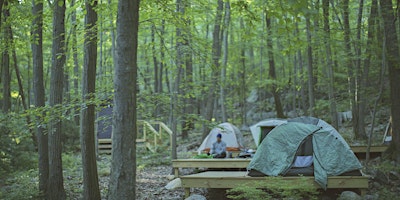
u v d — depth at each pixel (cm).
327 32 1245
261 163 968
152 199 981
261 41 2064
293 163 962
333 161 941
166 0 830
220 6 1619
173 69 1248
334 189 973
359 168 931
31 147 1462
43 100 895
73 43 841
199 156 1295
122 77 509
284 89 2722
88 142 803
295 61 2109
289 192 742
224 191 1038
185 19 908
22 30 1147
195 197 902
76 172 1379
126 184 506
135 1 513
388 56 1130
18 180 1134
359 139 1519
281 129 991
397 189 955
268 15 575
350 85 1561
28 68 2161
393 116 1155
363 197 891
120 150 508
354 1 1605
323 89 2455
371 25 1307
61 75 860
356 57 1349
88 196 797
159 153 1802
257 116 2728
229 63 2350
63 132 1953
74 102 765
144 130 1959
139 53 2589
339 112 1989
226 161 1180
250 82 2752
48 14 965
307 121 1069
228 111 2770
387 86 1886
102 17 866
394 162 1118
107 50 2262
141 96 933
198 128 2711
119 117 509
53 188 877
